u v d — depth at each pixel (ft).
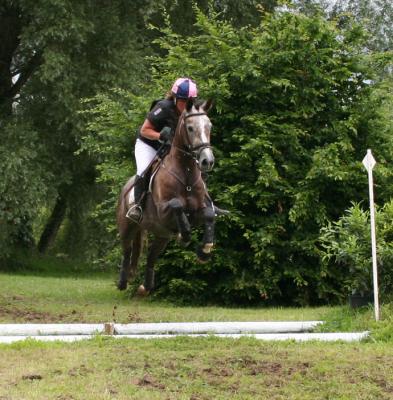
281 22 56.03
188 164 29.96
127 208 33.99
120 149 57.21
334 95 55.72
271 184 51.85
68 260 101.71
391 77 62.80
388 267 37.60
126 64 82.02
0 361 27.76
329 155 51.80
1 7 82.74
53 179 85.92
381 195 54.24
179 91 31.09
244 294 53.06
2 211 80.59
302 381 25.13
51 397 22.57
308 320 40.83
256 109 54.85
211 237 29.81
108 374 25.62
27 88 84.43
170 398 22.86
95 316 44.29
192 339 32.14
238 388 24.22
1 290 61.21
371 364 27.40
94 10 83.05
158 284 55.16
